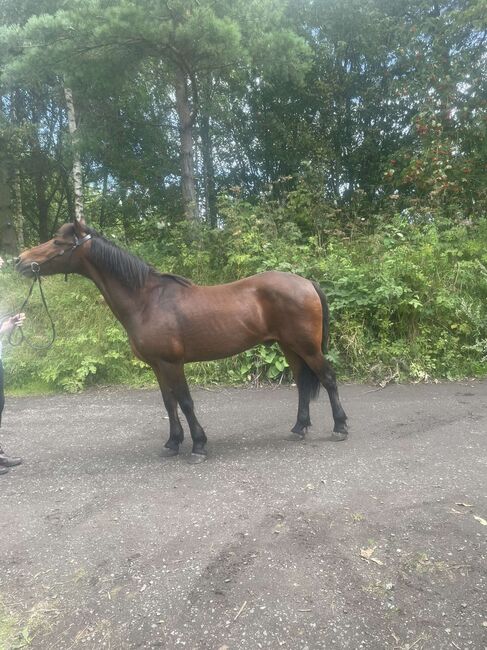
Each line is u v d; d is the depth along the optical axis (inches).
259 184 433.7
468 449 139.1
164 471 133.6
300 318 140.3
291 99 413.1
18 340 254.2
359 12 382.6
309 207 330.3
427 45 354.9
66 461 144.3
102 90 326.6
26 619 77.8
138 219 406.9
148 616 77.5
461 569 85.7
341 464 132.0
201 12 234.2
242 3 259.8
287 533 98.9
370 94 397.1
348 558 90.0
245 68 300.4
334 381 149.6
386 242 270.2
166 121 400.8
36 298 280.2
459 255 268.4
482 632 71.7
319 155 403.5
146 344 136.0
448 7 370.0
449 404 181.5
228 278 274.1
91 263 137.4
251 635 72.6
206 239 296.4
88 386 233.5
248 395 207.9
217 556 92.3
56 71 264.7
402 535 96.7
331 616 75.8
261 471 129.6
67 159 381.7
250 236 271.3
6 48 269.6
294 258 257.8
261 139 420.5
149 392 220.8
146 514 109.9
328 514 105.7
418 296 236.4
